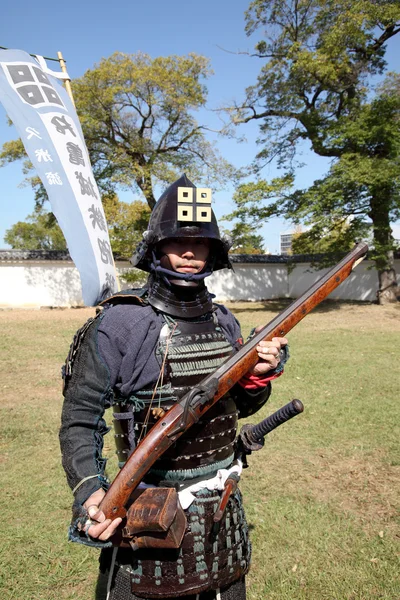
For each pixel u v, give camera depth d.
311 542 3.11
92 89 18.59
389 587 2.69
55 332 13.40
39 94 2.88
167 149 21.70
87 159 2.96
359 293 21.80
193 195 1.54
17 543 3.11
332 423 5.29
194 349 1.54
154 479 1.52
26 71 2.91
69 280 21.78
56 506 3.57
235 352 1.56
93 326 1.53
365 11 15.78
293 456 4.45
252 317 17.62
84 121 18.53
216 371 1.50
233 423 1.62
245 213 17.48
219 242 1.69
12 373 8.08
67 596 2.64
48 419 5.62
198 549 1.47
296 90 17.73
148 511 1.35
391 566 2.87
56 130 2.86
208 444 1.53
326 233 17.92
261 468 4.20
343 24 15.73
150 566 1.45
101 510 1.34
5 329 14.02
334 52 16.09
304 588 2.71
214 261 1.79
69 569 2.86
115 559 1.50
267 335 1.61
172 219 1.56
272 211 17.48
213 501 1.53
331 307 19.34
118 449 1.59
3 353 9.94
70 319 16.97
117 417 1.56
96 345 1.50
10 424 5.43
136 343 1.49
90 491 1.38
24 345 11.02
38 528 3.27
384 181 15.46
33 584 2.73
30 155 2.76
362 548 3.04
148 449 1.38
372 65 17.39
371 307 18.53
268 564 2.91
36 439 4.99
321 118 17.78
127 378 1.50
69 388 1.50
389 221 17.58
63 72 3.08
